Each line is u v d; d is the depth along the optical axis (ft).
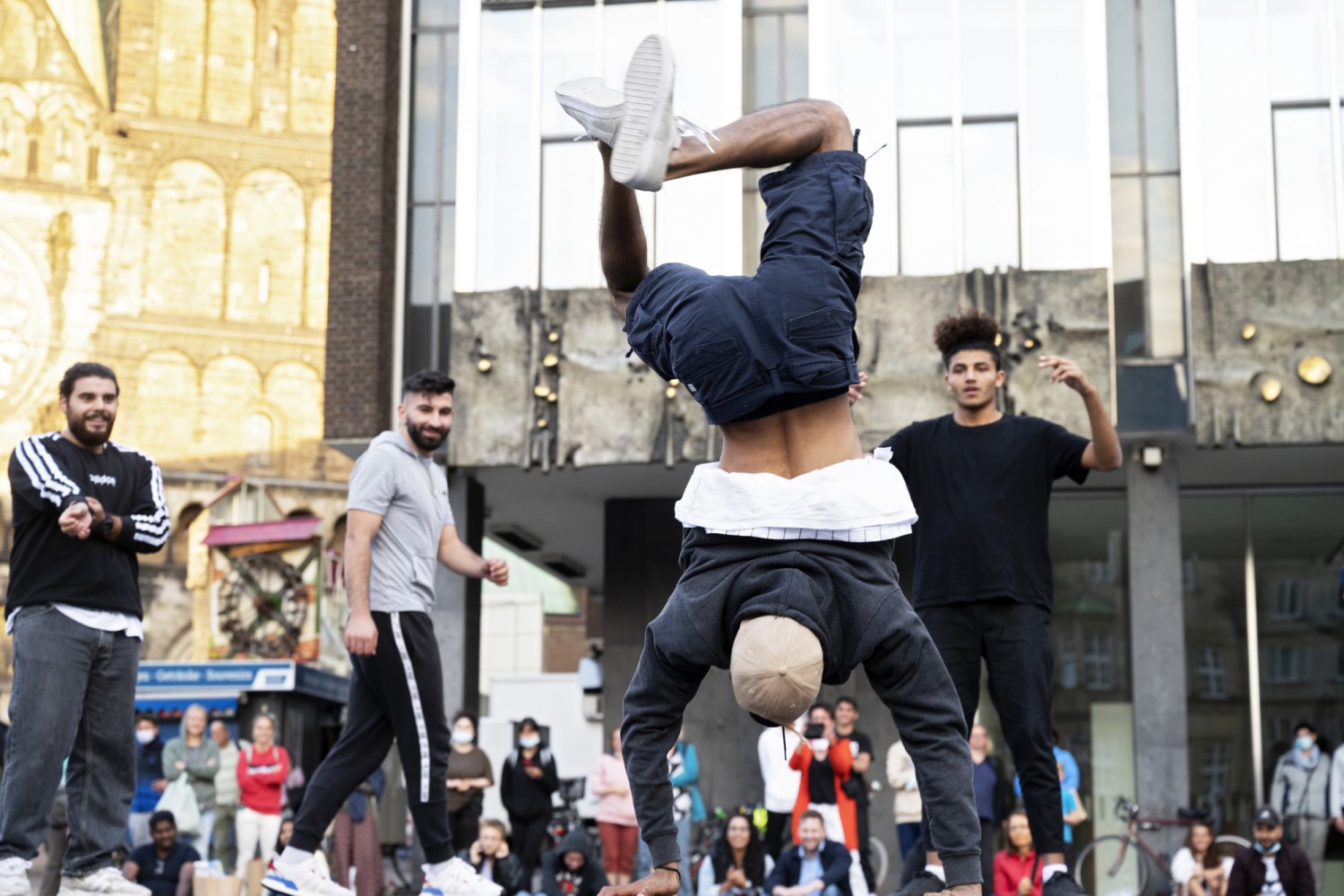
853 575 11.09
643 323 11.65
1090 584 62.03
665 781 11.78
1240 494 62.80
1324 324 53.36
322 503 143.43
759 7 59.00
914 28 57.11
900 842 44.83
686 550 11.53
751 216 57.62
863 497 11.10
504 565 23.97
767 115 11.34
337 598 113.80
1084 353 54.03
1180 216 55.83
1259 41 55.77
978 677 20.31
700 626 11.14
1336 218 54.75
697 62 58.29
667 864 11.72
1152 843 52.65
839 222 11.32
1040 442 20.45
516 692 82.17
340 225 59.21
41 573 19.97
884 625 11.06
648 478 63.98
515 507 70.28
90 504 19.74
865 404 54.49
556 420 56.59
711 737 65.57
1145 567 54.70
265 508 141.49
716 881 41.83
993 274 54.65
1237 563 62.34
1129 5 56.95
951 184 56.08
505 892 44.65
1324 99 55.31
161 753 50.21
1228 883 43.68
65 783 20.71
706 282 11.39
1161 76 56.54
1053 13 56.39
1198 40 56.03
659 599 67.67
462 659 57.57
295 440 143.43
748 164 11.27
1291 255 54.70
